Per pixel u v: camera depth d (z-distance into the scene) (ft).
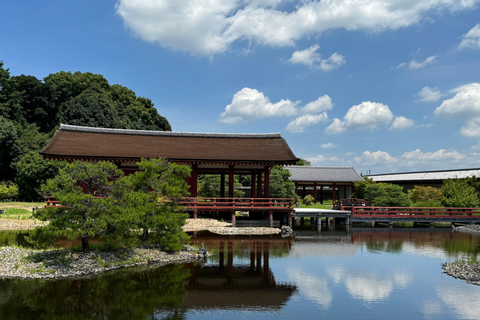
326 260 62.54
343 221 134.82
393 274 53.62
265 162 107.76
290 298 42.42
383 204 146.61
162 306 39.19
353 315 37.50
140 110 257.14
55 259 53.78
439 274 53.83
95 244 61.21
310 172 196.03
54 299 40.63
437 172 195.83
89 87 224.33
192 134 127.44
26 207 123.75
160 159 68.03
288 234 94.73
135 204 58.59
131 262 56.70
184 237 64.80
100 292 43.24
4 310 37.19
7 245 66.13
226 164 116.06
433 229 112.88
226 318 36.27
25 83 212.43
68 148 103.71
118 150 107.65
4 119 168.14
